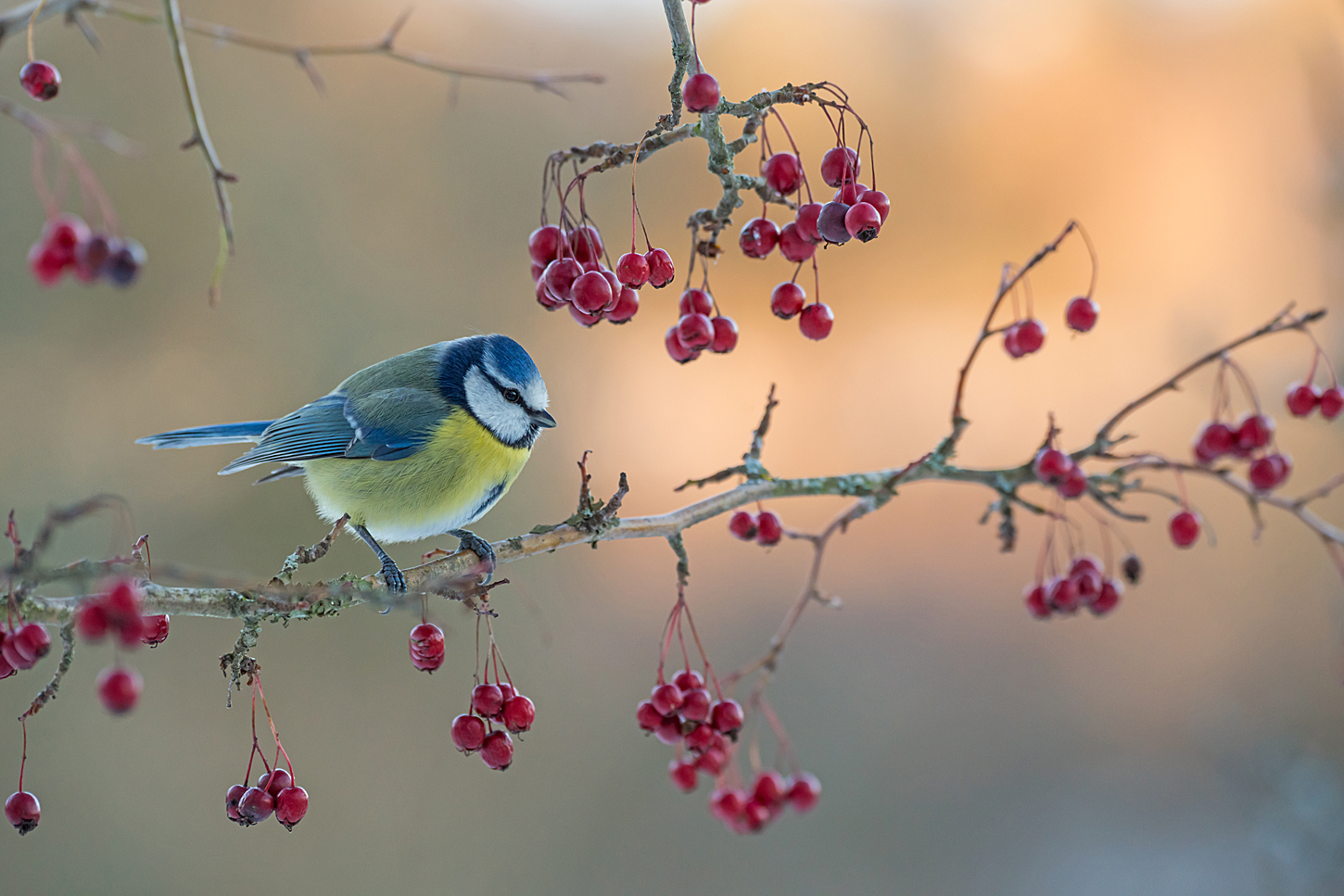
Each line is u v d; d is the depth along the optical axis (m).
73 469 11.83
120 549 4.06
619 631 14.54
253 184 12.78
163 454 12.19
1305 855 9.48
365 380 6.81
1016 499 5.40
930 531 17.19
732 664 14.91
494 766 4.66
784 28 14.88
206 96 12.59
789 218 6.82
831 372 16.47
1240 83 13.84
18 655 3.72
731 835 12.83
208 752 11.88
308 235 13.03
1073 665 14.84
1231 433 5.53
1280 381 8.50
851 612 15.89
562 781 12.95
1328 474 13.24
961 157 15.37
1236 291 13.27
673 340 4.64
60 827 11.10
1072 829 12.70
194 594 4.18
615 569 15.19
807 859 12.68
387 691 12.57
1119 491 5.40
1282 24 12.07
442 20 13.90
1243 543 14.41
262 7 12.97
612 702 13.76
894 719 14.35
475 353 6.77
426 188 13.65
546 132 14.13
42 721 11.36
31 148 11.90
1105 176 15.20
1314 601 13.04
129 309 12.26
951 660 15.17
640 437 15.53
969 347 16.30
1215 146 14.29
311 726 12.15
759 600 15.90
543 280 4.33
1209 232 14.69
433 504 6.61
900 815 13.16
